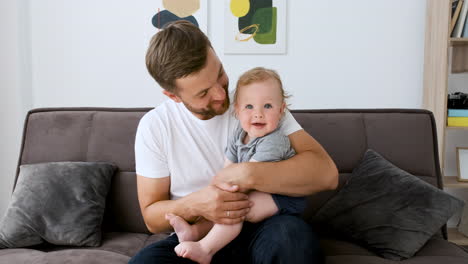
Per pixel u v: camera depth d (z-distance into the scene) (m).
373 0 2.34
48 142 1.58
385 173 1.35
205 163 1.13
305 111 1.60
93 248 1.29
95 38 2.41
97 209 1.37
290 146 1.05
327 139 1.51
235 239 0.97
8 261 1.15
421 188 1.26
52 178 1.40
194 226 0.98
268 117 1.02
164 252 0.92
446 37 2.00
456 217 2.23
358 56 2.38
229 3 2.36
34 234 1.30
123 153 1.54
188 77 0.93
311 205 1.46
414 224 1.18
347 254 1.21
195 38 0.94
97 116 1.62
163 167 1.13
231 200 0.93
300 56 2.40
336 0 2.36
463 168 2.12
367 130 1.52
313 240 0.86
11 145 2.36
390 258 1.15
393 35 2.35
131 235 1.44
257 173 0.94
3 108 2.34
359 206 1.30
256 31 2.38
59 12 2.40
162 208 1.03
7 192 2.38
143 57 2.42
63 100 2.45
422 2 2.31
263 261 0.83
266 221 0.93
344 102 2.42
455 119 2.06
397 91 2.38
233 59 2.41
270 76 1.05
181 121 1.15
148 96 2.44
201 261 0.90
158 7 2.38
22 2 2.34
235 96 1.09
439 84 2.07
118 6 2.39
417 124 1.50
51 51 2.42
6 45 2.31
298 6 2.37
